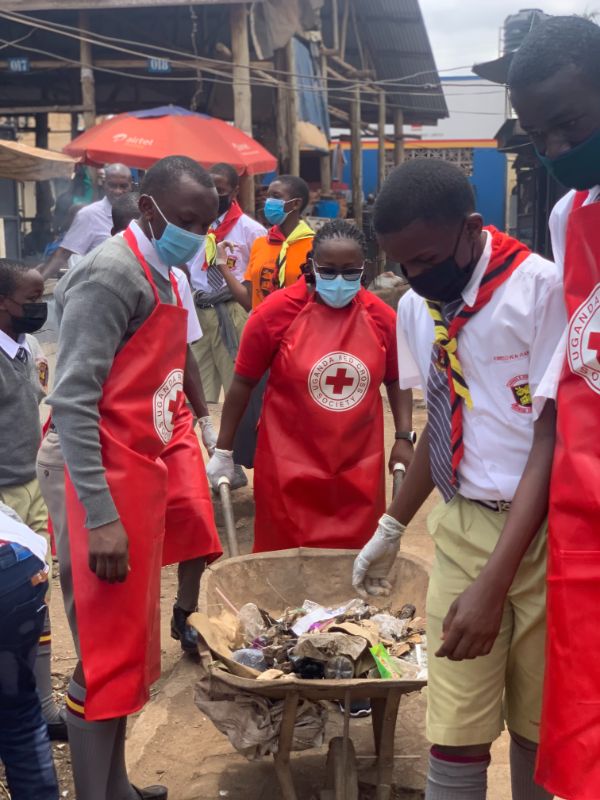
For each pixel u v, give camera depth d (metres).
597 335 1.99
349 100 20.66
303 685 2.71
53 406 2.78
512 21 12.31
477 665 2.39
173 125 12.17
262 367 4.05
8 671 2.76
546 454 2.18
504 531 2.19
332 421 3.88
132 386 2.88
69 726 2.98
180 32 15.65
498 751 3.49
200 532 4.00
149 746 3.63
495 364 2.36
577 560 2.01
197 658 4.29
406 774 3.33
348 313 3.92
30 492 4.01
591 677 2.00
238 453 5.36
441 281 2.33
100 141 11.75
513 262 2.35
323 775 3.37
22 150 10.06
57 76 17.36
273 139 17.88
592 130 1.98
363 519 3.96
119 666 2.87
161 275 3.01
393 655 3.07
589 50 1.95
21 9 13.69
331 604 3.53
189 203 2.90
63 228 11.83
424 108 25.52
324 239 3.77
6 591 2.70
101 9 13.62
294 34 15.55
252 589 3.50
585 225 2.00
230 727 2.91
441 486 2.51
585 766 2.00
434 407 2.49
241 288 6.54
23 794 2.80
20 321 3.84
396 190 2.25
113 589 2.87
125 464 2.87
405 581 3.46
